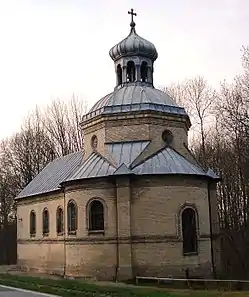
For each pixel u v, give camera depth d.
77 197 31.50
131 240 29.17
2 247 67.25
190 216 30.61
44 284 26.27
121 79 36.50
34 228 41.59
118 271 28.94
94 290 22.77
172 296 20.39
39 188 41.50
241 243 41.72
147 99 33.44
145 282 28.20
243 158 39.88
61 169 41.06
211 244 31.98
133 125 32.72
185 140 34.22
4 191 67.88
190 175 30.41
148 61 36.34
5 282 28.33
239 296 20.62
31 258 41.34
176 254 29.31
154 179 29.88
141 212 29.61
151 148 32.00
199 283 27.91
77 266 31.06
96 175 30.78
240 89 37.84
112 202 30.05
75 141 62.69
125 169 29.55
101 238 30.03
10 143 67.56
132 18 37.19
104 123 33.22
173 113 33.34
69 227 32.19
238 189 44.56
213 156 49.53
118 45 36.28
